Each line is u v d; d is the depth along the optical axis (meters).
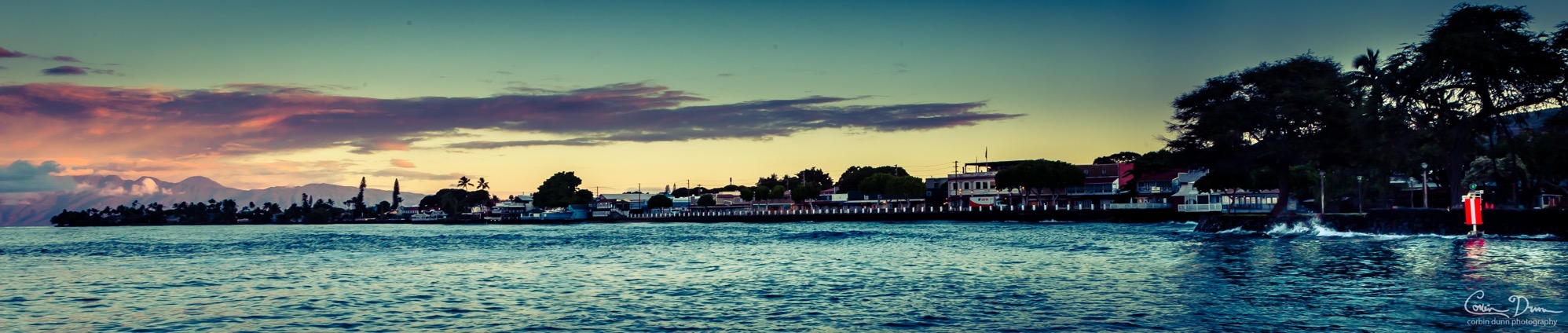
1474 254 48.69
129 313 31.75
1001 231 102.06
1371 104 74.00
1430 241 61.25
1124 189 168.12
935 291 35.22
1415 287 34.03
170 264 57.97
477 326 28.08
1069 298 32.62
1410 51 72.75
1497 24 69.06
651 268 49.28
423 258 60.72
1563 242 57.09
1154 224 125.19
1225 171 87.38
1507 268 40.38
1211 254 54.19
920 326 26.89
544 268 50.03
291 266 53.84
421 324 28.55
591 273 46.38
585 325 27.94
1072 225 123.88
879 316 28.91
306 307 32.81
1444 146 73.88
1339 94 83.88
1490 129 72.19
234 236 134.38
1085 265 46.81
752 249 68.75
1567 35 67.00
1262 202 135.75
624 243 85.75
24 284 43.34
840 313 29.56
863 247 69.38
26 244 105.94
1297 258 49.03
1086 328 26.19
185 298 36.34
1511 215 62.66
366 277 44.84
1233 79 88.56
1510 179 88.62
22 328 28.86
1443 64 69.12
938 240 80.25
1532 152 84.38
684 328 27.09
